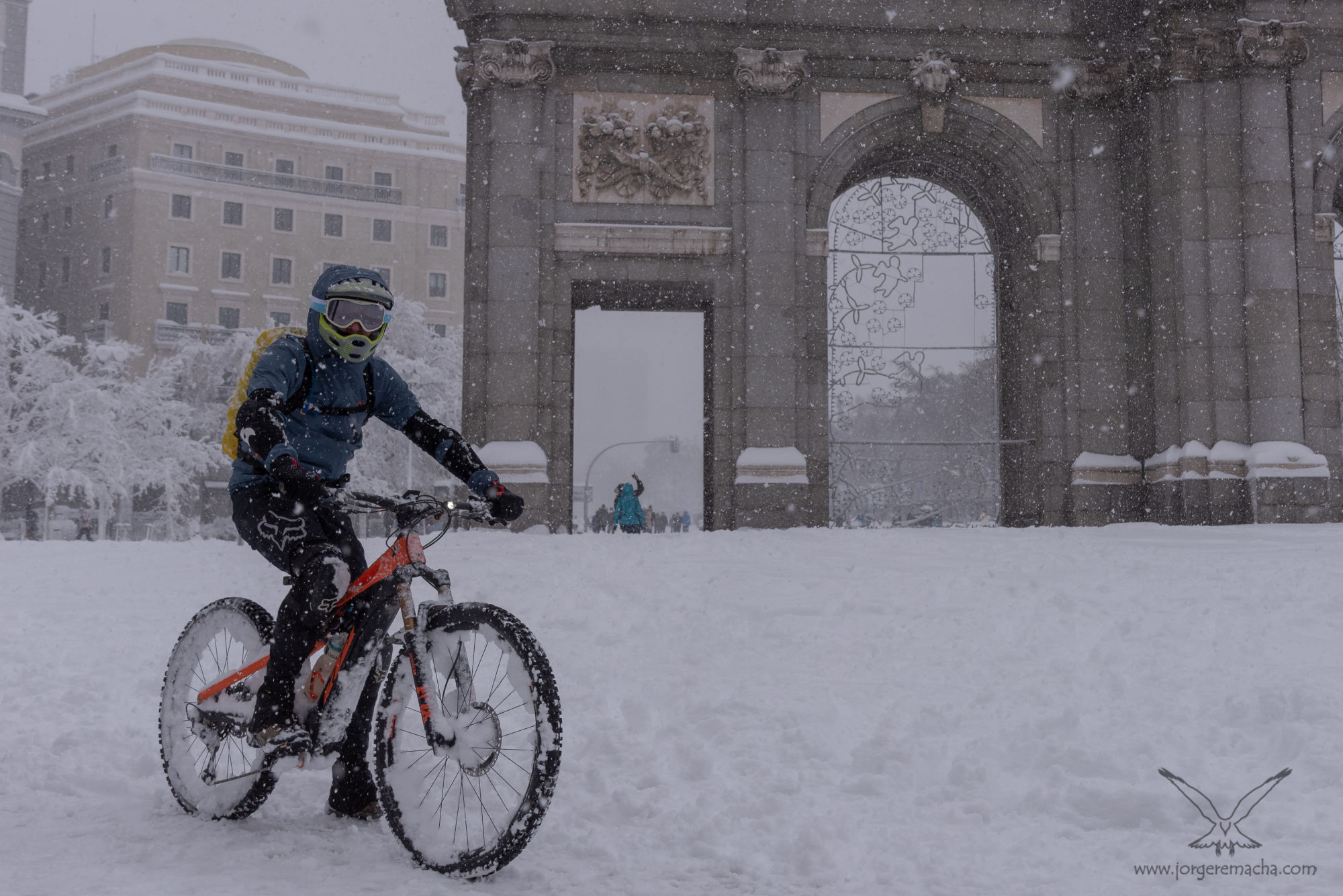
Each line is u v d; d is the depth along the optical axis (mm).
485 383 24062
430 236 80438
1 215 67312
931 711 5176
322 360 3943
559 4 24719
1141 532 18812
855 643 7328
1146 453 24875
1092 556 12984
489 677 4691
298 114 79188
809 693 5812
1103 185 25500
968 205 28156
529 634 3408
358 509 3572
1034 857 3361
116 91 76000
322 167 78312
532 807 3240
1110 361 25156
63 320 74875
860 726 5121
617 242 24438
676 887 3182
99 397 46344
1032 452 25531
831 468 25703
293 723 3721
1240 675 5797
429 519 3738
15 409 47531
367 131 79375
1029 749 4441
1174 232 24250
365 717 3934
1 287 67188
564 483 24109
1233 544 15523
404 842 3486
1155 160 24672
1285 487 22844
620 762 4609
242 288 74750
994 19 25547
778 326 24391
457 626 3523
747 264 24547
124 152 74062
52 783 4473
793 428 24234
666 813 3850
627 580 10781
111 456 46344
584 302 27000
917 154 26484
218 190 74625
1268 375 23500
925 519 25859
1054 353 25312
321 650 4355
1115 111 25625
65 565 14328
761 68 24641
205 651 4281
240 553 16125
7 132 68188
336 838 3748
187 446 49344
